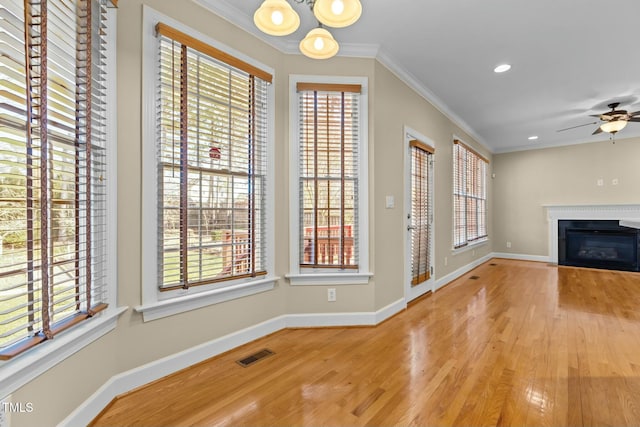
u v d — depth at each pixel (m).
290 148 2.54
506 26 2.33
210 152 2.04
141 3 1.71
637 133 5.18
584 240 5.55
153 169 1.77
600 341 2.34
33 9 1.19
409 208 3.30
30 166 1.12
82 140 1.43
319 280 2.61
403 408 1.54
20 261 1.15
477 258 5.65
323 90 2.56
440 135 4.05
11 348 1.09
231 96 2.14
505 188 6.54
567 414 1.49
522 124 4.84
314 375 1.86
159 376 1.79
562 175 5.90
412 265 3.37
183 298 1.88
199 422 1.45
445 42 2.56
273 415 1.50
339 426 1.42
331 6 1.29
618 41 2.53
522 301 3.44
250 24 2.23
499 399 1.61
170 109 1.85
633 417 1.46
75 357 1.34
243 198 2.25
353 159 2.66
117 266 1.61
